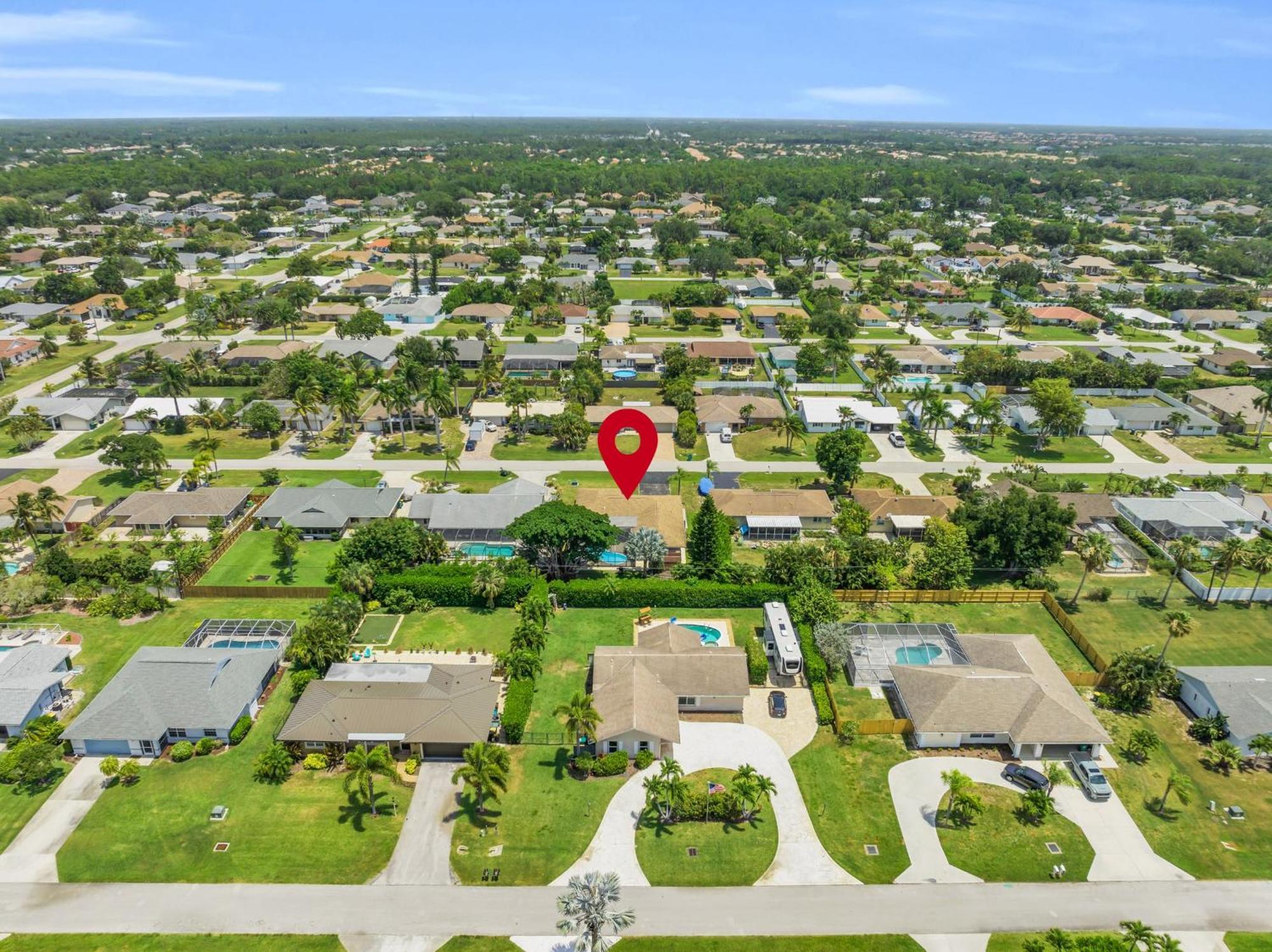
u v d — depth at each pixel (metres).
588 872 65.88
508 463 146.38
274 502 123.62
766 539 120.88
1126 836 70.12
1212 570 112.75
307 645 86.69
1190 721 84.56
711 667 84.88
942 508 122.62
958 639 93.31
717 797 71.00
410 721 77.38
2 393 173.88
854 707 85.88
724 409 162.50
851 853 68.19
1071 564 116.19
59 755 76.06
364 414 163.25
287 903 62.81
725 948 59.66
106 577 104.00
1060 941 56.38
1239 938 61.19
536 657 86.75
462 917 62.00
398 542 106.31
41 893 63.25
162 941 59.59
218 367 191.50
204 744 77.31
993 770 77.19
